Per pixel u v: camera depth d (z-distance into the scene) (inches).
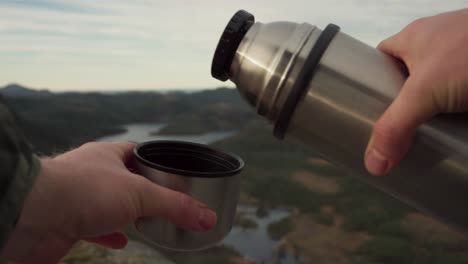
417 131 27.3
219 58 31.0
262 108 30.1
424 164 27.7
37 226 25.6
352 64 28.8
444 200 28.3
